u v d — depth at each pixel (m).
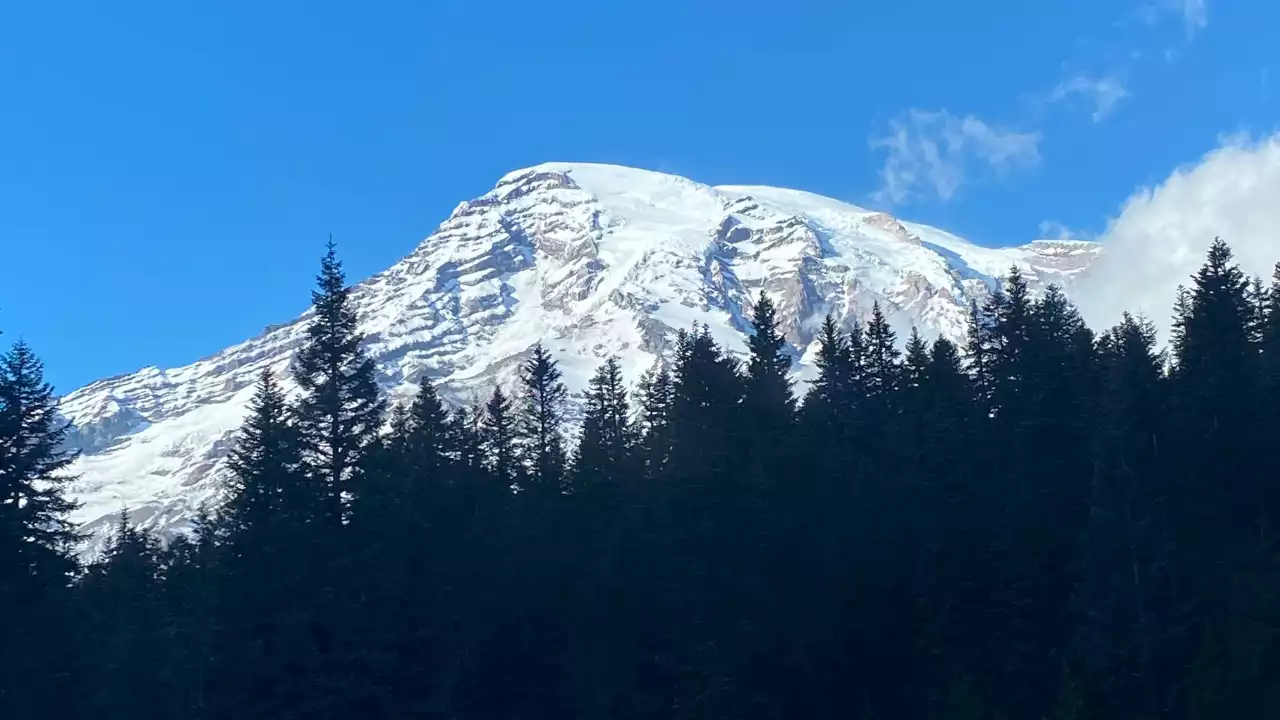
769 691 83.06
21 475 81.19
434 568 89.38
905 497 95.31
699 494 89.00
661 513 92.94
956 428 97.94
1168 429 86.50
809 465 91.31
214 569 82.75
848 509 93.38
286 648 77.38
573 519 101.56
